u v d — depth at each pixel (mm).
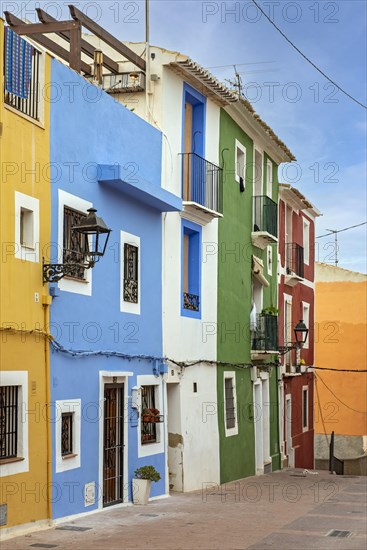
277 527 14117
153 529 13289
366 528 14250
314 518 15523
